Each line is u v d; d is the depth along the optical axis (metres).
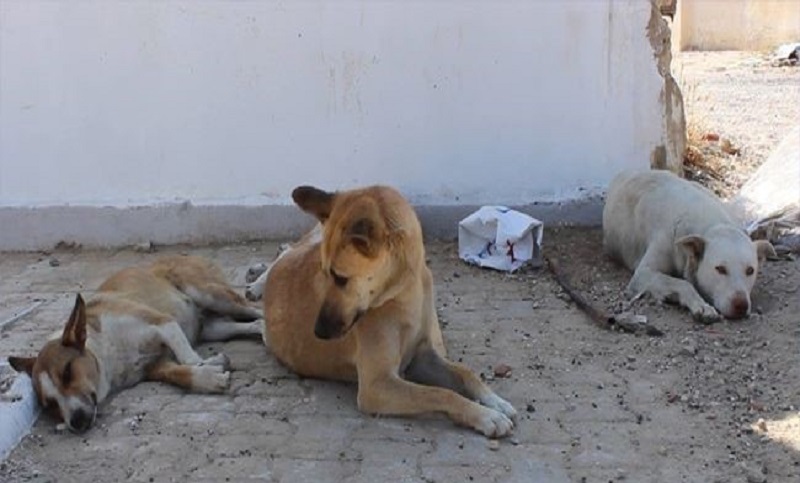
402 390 2.81
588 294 3.44
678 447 2.70
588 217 3.94
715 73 8.03
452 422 2.81
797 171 4.00
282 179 4.00
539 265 3.66
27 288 3.70
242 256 3.88
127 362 3.04
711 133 4.85
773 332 3.14
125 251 4.02
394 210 2.79
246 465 2.70
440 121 3.93
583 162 3.93
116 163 4.02
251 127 3.98
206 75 3.96
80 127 4.01
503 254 3.65
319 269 2.97
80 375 2.89
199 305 3.32
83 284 3.72
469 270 3.67
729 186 4.23
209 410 2.91
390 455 2.71
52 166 4.04
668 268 3.42
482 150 3.94
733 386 2.92
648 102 3.91
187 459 2.73
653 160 3.94
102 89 3.98
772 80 7.47
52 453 2.78
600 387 2.93
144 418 2.89
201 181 4.01
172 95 3.97
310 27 3.91
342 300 2.74
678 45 9.60
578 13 3.86
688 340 3.12
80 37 3.96
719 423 2.78
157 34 3.95
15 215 4.04
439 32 3.88
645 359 3.05
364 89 3.93
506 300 3.43
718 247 3.25
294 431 2.81
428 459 2.69
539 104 3.91
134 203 4.03
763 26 9.70
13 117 4.02
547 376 2.99
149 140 4.00
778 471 2.62
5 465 2.74
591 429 2.77
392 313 2.83
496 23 3.87
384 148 3.96
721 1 9.79
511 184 3.95
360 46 3.91
